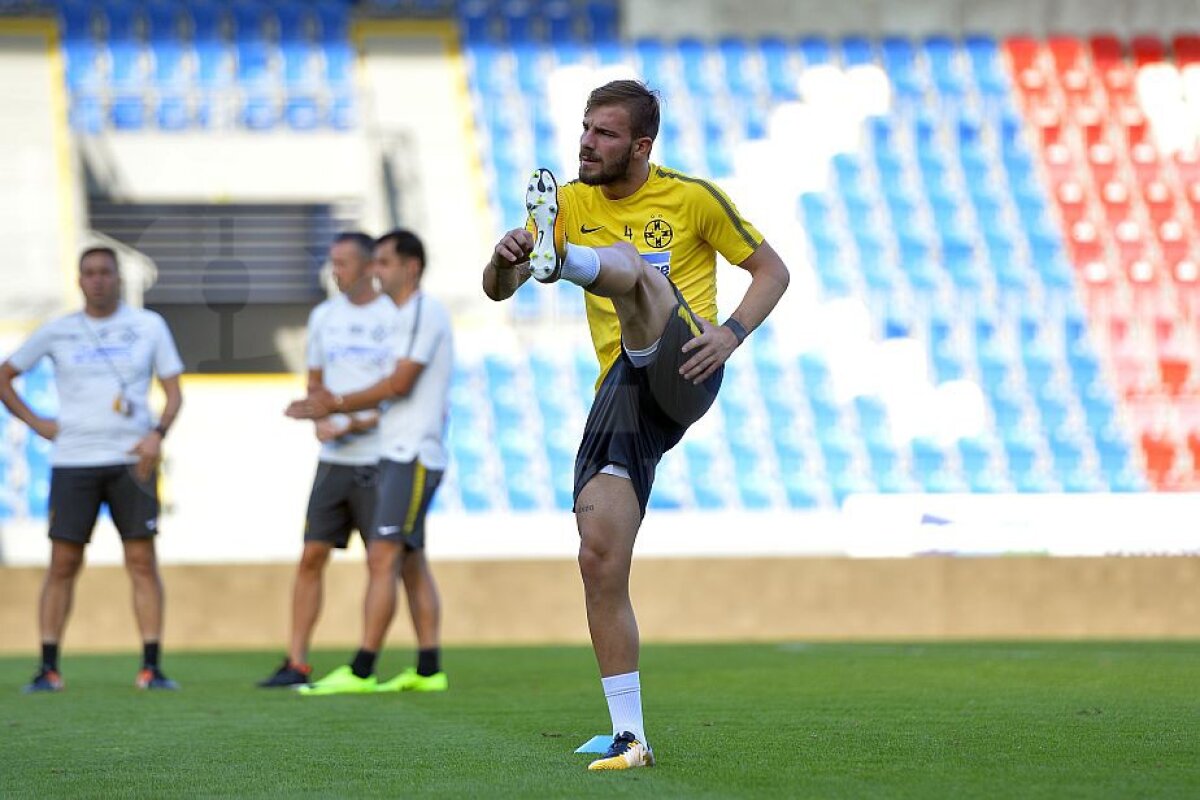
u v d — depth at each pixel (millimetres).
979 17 52875
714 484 43094
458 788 8789
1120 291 47938
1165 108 51812
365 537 18391
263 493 41625
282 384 44031
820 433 44500
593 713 13992
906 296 47406
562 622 29141
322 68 49344
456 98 49844
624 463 9516
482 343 44969
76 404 18266
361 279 18859
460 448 42656
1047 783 8688
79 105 47500
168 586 28141
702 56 51969
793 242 48406
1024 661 20641
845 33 52688
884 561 29625
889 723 12391
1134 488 44281
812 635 29500
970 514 39562
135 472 18203
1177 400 45812
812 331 46781
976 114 51469
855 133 50781
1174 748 10422
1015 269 48219
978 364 46406
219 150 47188
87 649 27688
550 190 8672
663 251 10133
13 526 39031
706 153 50000
